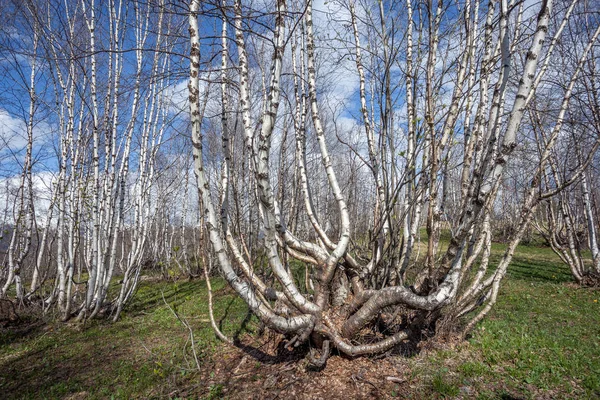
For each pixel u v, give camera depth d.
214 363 5.07
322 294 4.59
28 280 14.34
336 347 4.37
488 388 3.99
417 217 5.54
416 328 4.69
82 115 8.41
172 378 4.65
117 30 7.81
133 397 4.31
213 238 4.00
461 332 5.45
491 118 4.18
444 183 5.28
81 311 8.09
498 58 4.62
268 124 3.74
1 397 4.68
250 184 7.72
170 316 8.12
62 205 8.18
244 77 4.38
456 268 4.28
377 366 4.45
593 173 10.30
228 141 4.96
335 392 3.95
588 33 7.59
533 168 8.48
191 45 3.78
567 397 3.82
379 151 5.70
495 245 21.16
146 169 9.23
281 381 4.28
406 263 5.58
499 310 7.18
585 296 8.60
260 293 4.59
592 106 7.82
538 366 4.41
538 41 3.47
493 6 4.57
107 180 8.37
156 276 16.16
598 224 10.94
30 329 7.72
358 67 5.68
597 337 5.61
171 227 19.58
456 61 5.18
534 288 9.56
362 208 8.85
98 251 8.16
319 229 5.05
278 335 5.25
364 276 5.20
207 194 3.97
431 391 3.93
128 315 8.77
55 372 5.38
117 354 5.96
